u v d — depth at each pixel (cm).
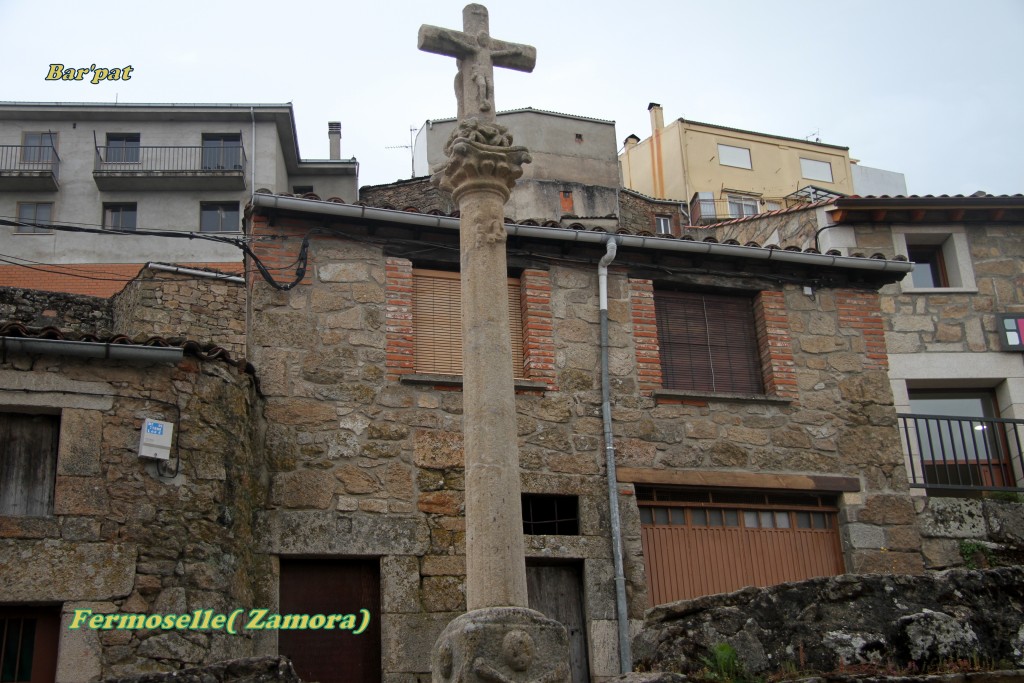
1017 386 1628
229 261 3256
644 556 1139
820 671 680
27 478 911
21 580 859
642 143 3797
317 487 1059
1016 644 721
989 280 1697
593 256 1242
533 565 1110
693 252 1259
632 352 1216
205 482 955
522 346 1203
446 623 1041
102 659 857
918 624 703
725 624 695
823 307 1309
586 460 1150
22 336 917
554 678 625
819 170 3803
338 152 3828
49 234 3231
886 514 1220
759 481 1192
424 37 796
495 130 779
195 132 3459
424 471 1095
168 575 905
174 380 971
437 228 1180
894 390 1606
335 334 1127
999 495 1382
